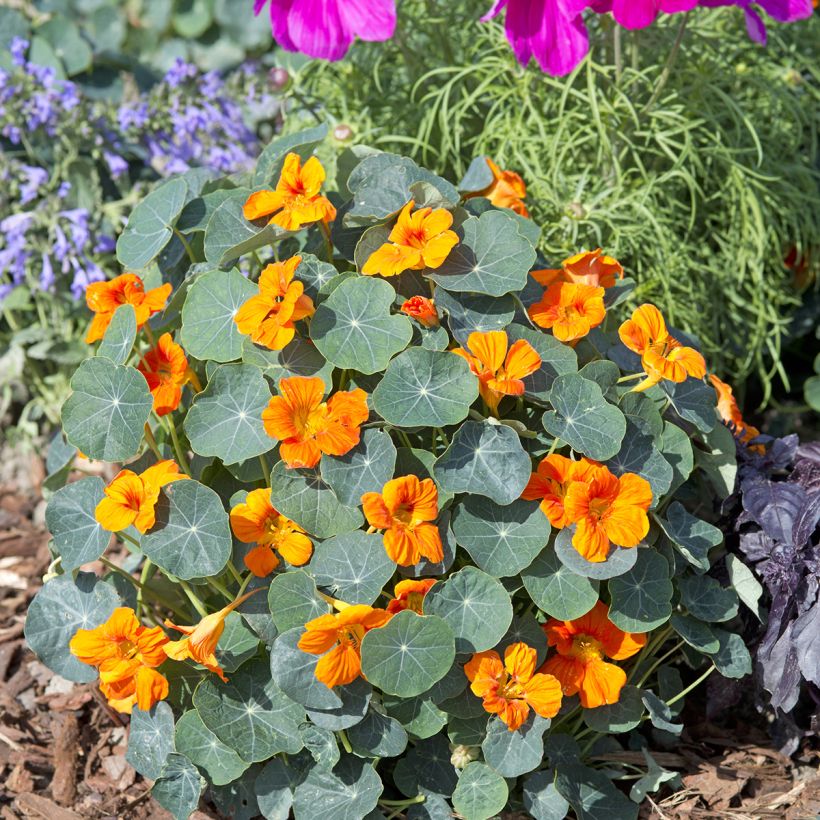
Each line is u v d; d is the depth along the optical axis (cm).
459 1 197
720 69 195
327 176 192
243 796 167
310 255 166
